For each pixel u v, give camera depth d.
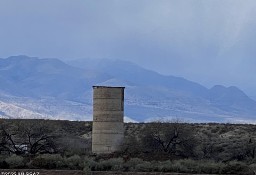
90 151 102.38
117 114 95.69
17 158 86.25
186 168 83.69
